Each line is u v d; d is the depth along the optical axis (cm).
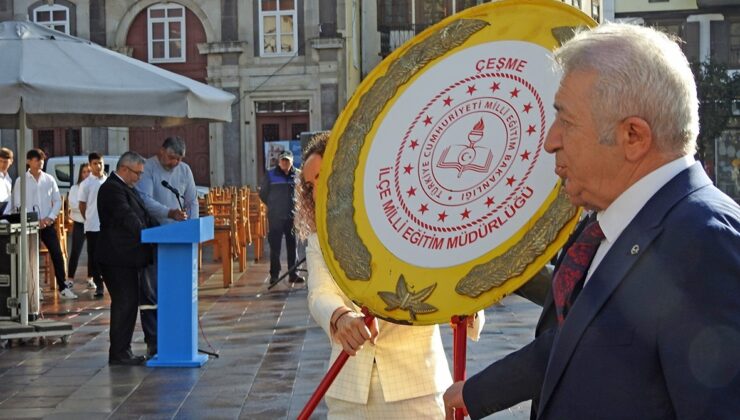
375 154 288
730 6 4072
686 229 196
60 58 962
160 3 3469
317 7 3412
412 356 372
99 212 923
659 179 208
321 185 293
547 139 221
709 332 188
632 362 199
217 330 1113
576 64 212
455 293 271
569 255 224
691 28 4169
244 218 1798
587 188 214
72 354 982
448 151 278
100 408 752
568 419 207
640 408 198
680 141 208
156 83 971
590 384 203
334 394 376
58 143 3419
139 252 916
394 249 281
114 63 981
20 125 1054
